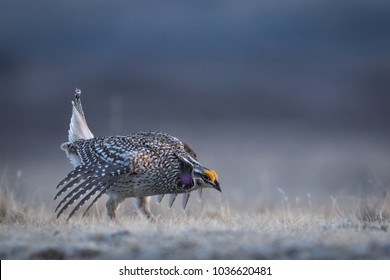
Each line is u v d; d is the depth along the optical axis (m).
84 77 61.84
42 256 10.27
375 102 54.31
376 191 20.34
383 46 72.19
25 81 59.75
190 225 12.45
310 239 10.68
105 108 48.94
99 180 13.75
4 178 20.88
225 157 34.31
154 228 11.80
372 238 10.75
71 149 15.19
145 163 14.28
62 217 14.30
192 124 45.28
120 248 10.38
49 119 47.16
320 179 29.23
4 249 10.49
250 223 12.80
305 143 39.50
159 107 51.38
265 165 32.25
